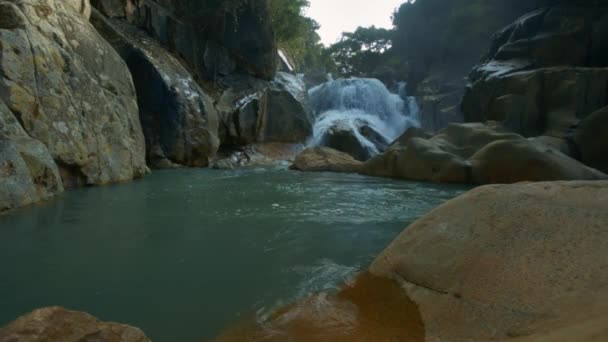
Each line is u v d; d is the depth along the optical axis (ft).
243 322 6.89
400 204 18.61
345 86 70.59
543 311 5.46
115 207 16.66
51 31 21.95
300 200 19.51
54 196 18.31
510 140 26.71
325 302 7.69
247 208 17.25
